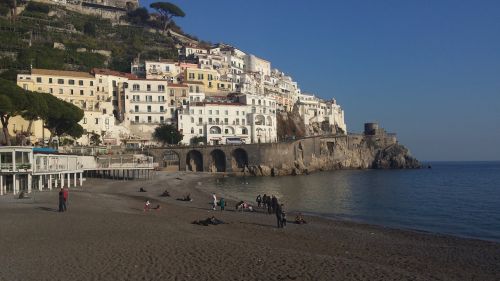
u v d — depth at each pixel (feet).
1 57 514.68
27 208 141.90
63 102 347.97
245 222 142.00
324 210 196.03
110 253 81.41
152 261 76.54
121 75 524.93
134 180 330.13
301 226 139.33
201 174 440.86
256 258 81.25
